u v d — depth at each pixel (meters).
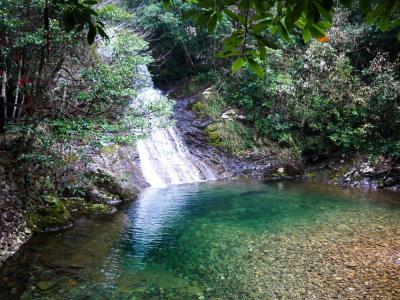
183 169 14.87
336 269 5.79
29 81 7.48
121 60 8.76
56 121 7.30
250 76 17.28
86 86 8.14
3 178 6.85
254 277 5.53
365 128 14.05
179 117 17.23
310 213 9.48
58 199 8.52
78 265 5.94
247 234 7.70
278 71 16.67
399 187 12.87
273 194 11.96
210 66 19.89
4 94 7.23
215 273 5.69
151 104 9.23
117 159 12.30
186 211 9.65
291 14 1.54
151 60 9.36
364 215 9.22
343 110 14.92
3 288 5.05
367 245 6.90
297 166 15.96
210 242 7.19
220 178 15.24
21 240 6.75
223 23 15.39
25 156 7.18
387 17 1.82
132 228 8.07
